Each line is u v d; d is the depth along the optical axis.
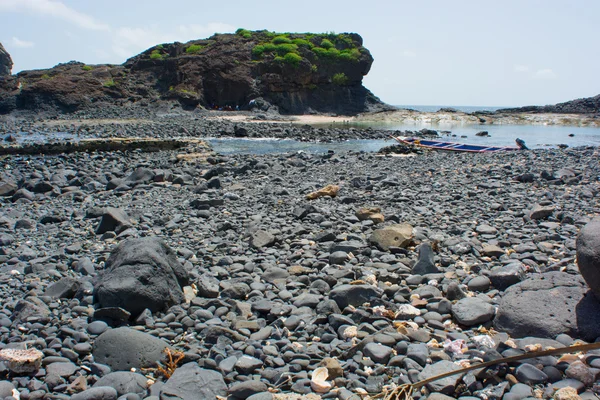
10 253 8.02
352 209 10.48
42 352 4.43
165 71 63.34
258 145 31.00
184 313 5.43
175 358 4.41
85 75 61.41
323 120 58.91
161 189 14.21
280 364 4.24
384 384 3.89
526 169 16.62
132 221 9.99
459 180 14.64
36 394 3.82
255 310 5.42
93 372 4.21
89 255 7.82
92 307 5.53
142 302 5.38
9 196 13.56
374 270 6.54
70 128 37.78
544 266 6.68
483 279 5.96
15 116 54.59
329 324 5.05
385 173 16.44
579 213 9.83
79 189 14.41
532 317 4.66
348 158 22.22
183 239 8.52
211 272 6.77
